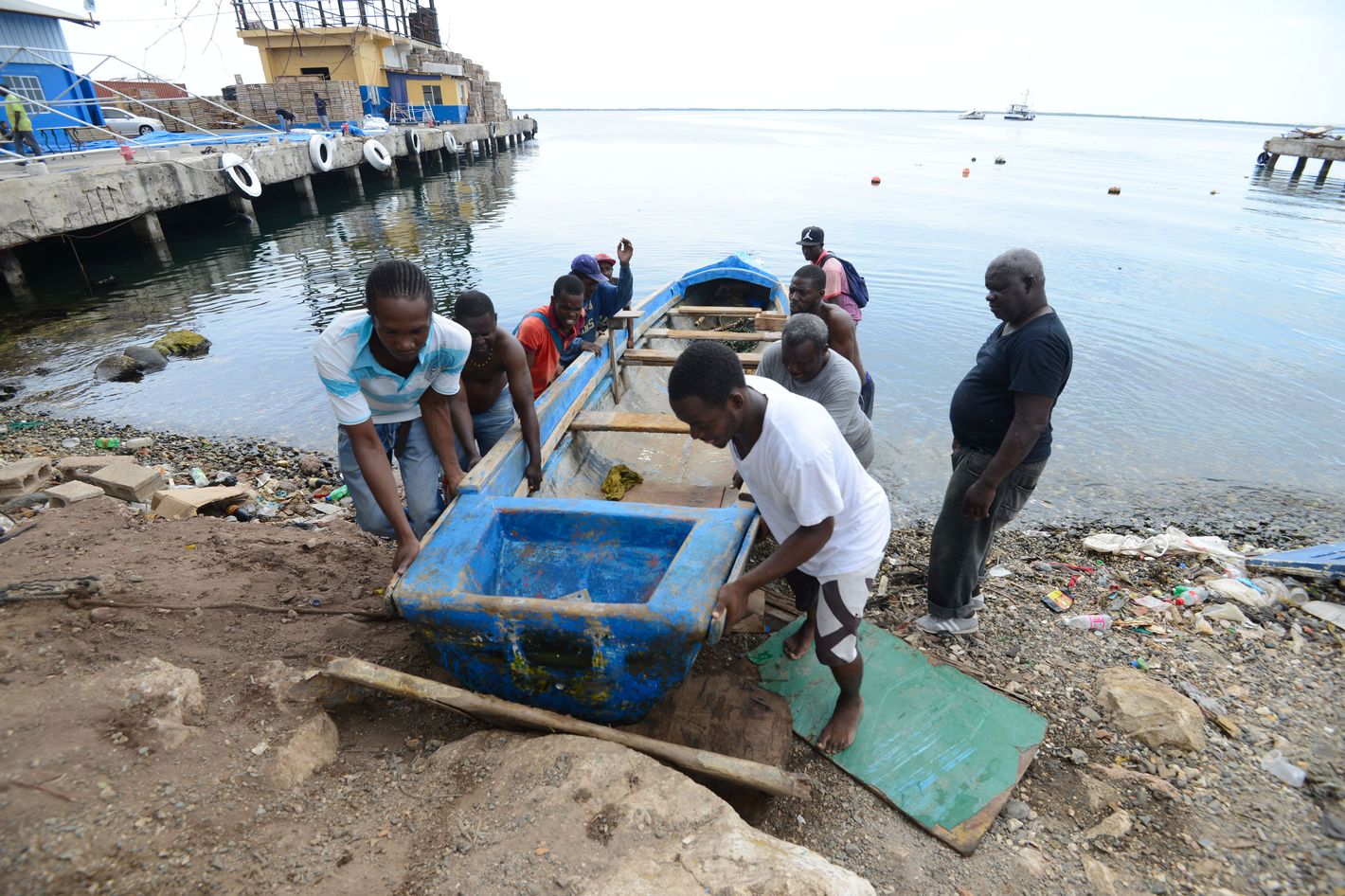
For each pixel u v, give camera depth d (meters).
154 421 8.09
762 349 7.48
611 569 3.39
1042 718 3.35
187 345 10.26
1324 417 7.86
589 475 5.03
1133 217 20.16
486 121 47.50
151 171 15.64
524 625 2.70
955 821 2.84
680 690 3.33
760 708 3.22
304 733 2.73
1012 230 17.78
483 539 3.21
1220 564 4.91
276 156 20.34
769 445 2.47
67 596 3.49
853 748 3.17
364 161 27.41
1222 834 2.84
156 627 3.43
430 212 22.11
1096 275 13.32
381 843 2.34
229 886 2.14
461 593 2.75
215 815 2.37
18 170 14.98
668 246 16.33
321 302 12.78
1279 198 25.88
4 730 2.54
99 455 6.95
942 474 6.74
